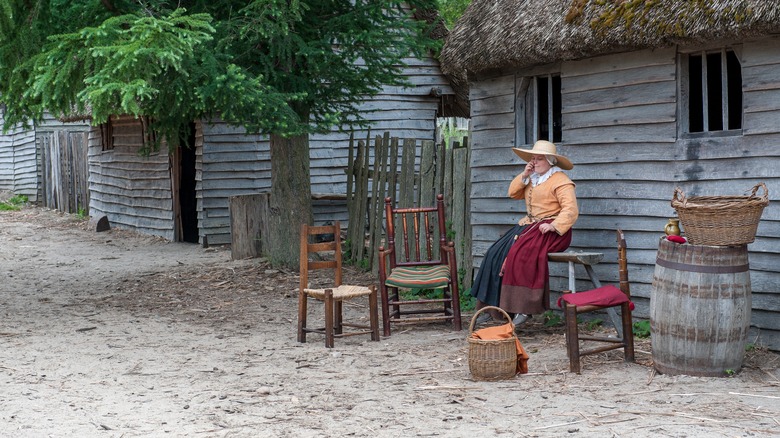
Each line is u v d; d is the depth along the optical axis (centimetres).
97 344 758
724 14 651
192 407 549
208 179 1452
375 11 1012
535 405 542
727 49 707
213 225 1460
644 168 761
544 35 779
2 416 528
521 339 755
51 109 843
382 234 1133
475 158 917
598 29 732
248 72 943
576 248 820
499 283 767
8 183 2500
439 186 1027
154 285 1102
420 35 1076
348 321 864
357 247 1182
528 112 872
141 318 892
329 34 1004
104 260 1352
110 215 1814
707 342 596
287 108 959
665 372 617
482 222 916
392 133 1577
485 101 902
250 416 527
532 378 613
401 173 1091
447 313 829
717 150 709
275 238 1180
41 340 775
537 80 864
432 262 831
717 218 586
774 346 679
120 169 1750
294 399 565
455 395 571
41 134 2306
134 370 657
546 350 706
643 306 769
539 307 742
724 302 592
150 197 1633
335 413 532
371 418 520
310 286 1050
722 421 501
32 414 532
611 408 532
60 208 2158
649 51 750
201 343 762
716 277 591
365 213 1173
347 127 1538
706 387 577
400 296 991
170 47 729
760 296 686
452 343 739
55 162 2183
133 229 1716
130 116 1673
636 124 764
